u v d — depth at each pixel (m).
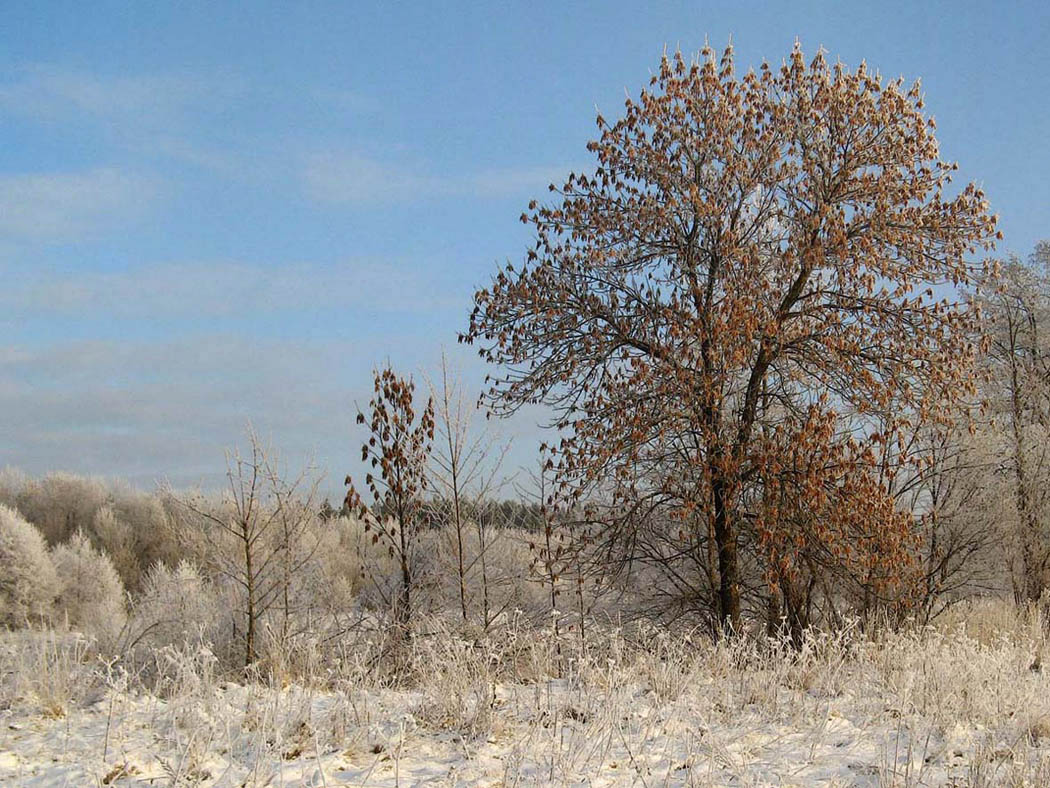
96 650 10.93
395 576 14.20
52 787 5.05
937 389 14.73
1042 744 7.23
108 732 5.72
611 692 7.36
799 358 15.50
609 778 5.93
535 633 11.99
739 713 7.80
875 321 15.12
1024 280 29.23
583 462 15.02
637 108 16.02
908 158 15.59
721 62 16.08
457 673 7.98
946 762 6.73
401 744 5.93
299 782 5.47
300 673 8.89
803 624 15.89
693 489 15.02
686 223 15.88
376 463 14.20
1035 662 11.70
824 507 14.09
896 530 14.30
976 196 15.43
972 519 18.16
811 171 15.84
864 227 15.52
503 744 6.50
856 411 15.19
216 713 6.27
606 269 15.88
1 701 6.76
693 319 15.16
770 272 16.20
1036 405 26.19
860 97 15.74
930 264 15.52
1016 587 20.06
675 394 14.61
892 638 11.26
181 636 12.45
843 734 7.43
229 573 12.80
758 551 14.95
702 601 16.16
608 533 15.96
